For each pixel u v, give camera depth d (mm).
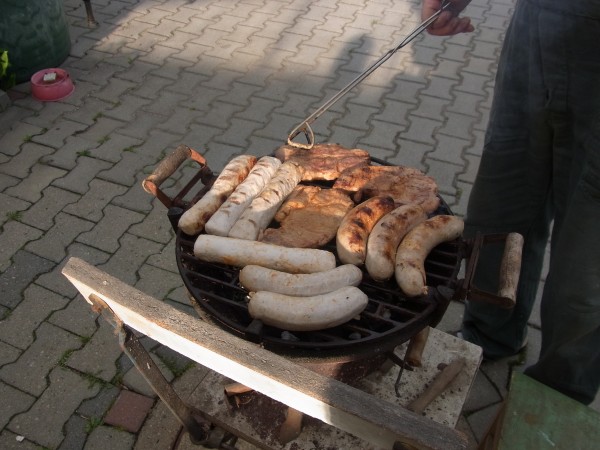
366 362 1889
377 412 1104
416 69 4656
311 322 1423
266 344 1471
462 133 3988
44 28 4340
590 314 1858
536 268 2264
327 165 1959
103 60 4762
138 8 5570
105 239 3221
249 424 2006
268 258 1549
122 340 1509
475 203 2197
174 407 1855
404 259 1544
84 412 2436
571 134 1756
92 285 1353
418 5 5633
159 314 1285
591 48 1569
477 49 4910
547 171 1946
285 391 1187
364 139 3932
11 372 2572
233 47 4953
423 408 2027
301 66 4699
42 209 3391
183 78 4559
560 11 1595
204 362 1342
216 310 1609
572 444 1794
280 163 1961
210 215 1732
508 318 2387
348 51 4891
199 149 3863
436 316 1549
